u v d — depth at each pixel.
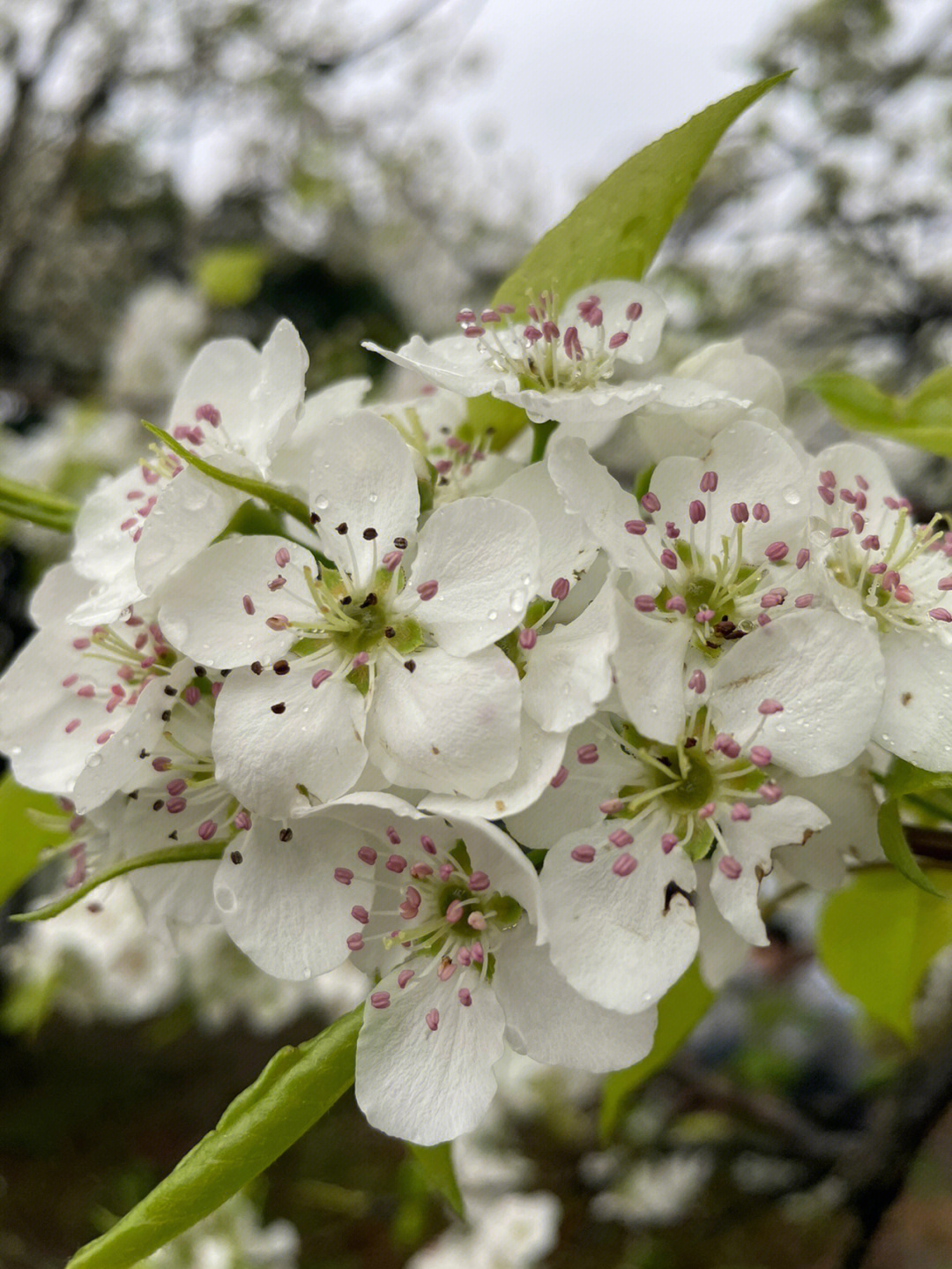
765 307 0.62
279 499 0.18
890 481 0.19
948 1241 0.71
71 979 0.41
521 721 0.17
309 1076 0.17
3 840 0.22
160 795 0.18
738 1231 0.67
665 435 0.19
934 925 0.23
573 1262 0.61
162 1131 0.89
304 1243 0.70
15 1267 0.70
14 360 0.71
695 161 0.19
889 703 0.18
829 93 0.58
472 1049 0.17
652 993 0.16
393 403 0.20
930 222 0.58
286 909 0.17
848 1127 0.42
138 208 0.76
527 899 0.17
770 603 0.17
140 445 0.55
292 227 0.81
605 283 0.20
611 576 0.17
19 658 0.19
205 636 0.17
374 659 0.17
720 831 0.17
